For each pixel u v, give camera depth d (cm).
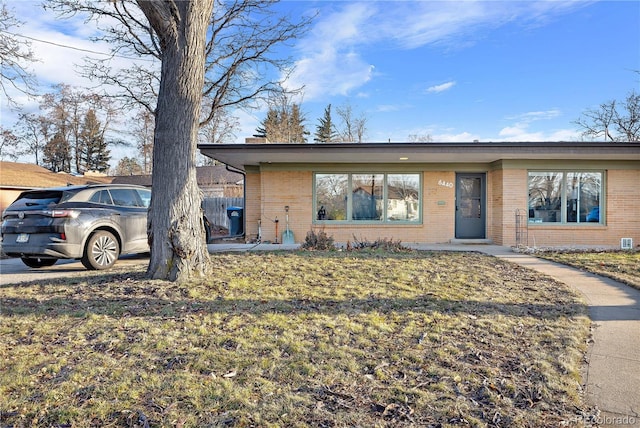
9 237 765
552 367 318
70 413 245
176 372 301
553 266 802
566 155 1085
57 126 3950
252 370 305
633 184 1190
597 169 1192
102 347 353
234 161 1258
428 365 318
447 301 511
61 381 288
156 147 607
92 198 818
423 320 431
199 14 597
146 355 334
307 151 1055
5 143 3538
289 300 507
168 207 601
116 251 823
